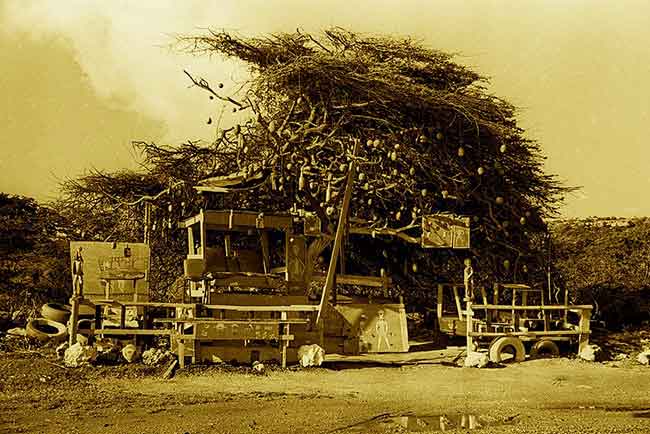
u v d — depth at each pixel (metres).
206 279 15.41
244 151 17.09
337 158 17.23
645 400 12.08
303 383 12.88
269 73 16.09
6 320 17.66
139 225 20.77
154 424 9.90
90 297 16.31
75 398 11.26
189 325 14.59
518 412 11.08
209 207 19.45
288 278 15.83
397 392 12.40
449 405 11.50
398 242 19.78
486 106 17.62
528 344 16.47
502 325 16.03
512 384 13.27
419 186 18.12
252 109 16.59
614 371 14.62
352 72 16.05
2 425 9.72
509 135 18.17
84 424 9.83
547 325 16.20
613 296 21.83
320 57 15.89
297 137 16.58
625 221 29.67
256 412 10.70
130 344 14.05
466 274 15.45
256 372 13.49
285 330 14.17
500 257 19.28
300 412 10.76
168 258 20.12
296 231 16.97
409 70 18.14
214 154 18.77
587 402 11.89
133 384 12.34
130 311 16.45
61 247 22.22
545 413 11.06
